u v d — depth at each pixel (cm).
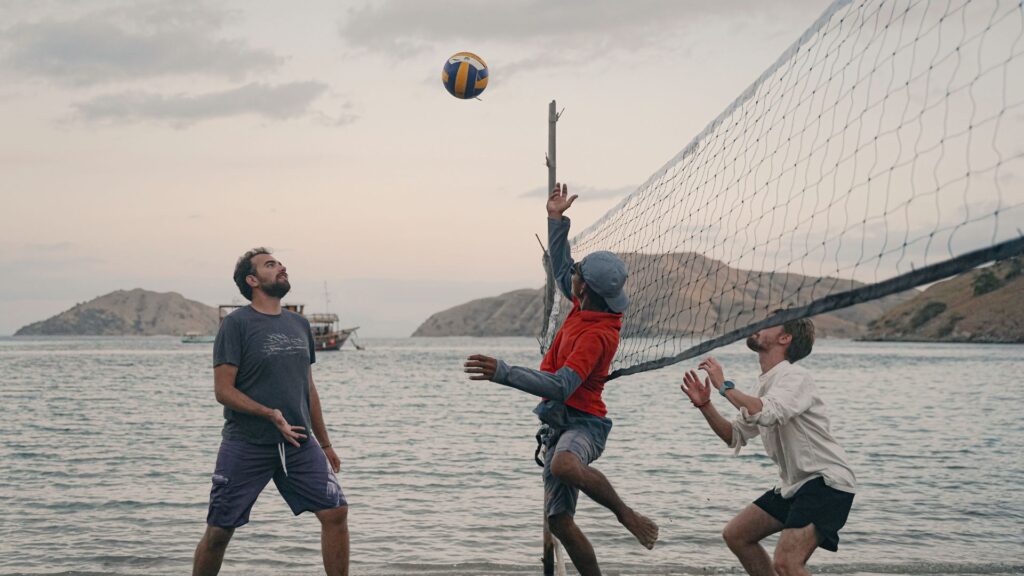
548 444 420
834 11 369
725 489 989
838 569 590
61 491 959
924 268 270
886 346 13962
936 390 3041
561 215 479
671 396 2867
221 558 445
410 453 1336
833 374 4422
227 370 433
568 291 468
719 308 439
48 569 610
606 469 1155
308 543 695
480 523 789
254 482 440
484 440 1533
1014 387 3195
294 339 451
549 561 574
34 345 18038
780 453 400
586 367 386
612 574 576
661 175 535
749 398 385
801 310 330
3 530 754
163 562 639
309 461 448
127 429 1697
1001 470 1129
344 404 2530
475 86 635
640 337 511
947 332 16275
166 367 5575
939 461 1221
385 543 707
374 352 11638
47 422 1848
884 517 814
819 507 380
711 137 483
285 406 443
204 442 1469
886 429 1686
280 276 451
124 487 989
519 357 8200
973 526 773
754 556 418
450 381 4072
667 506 879
